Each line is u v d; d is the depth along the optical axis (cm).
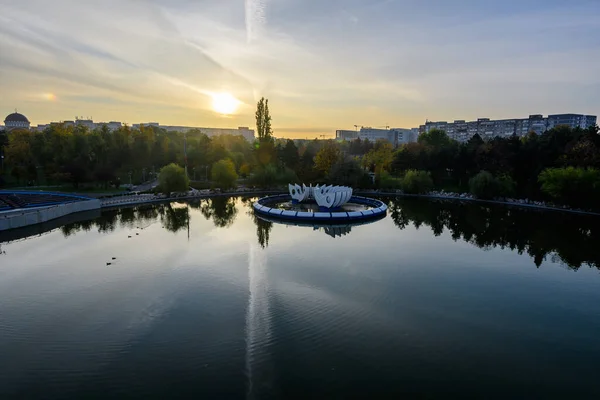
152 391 1401
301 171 8631
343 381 1460
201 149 9769
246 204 6444
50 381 1464
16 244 3603
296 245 3547
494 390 1426
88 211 5484
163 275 2688
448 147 8275
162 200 6644
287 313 2055
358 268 2866
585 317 2088
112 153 8475
